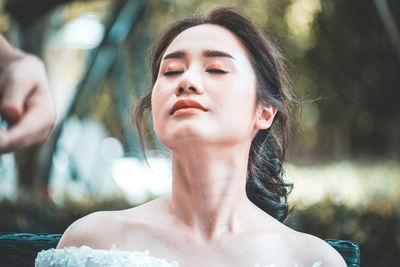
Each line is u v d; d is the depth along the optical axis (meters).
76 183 6.76
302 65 6.70
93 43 7.61
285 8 6.82
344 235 3.61
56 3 5.02
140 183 5.29
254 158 1.83
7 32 5.95
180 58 1.50
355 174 5.50
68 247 1.50
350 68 6.76
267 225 1.59
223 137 1.43
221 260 1.47
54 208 3.96
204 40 1.52
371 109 7.28
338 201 3.80
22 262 1.72
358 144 7.84
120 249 1.47
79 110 7.31
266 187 1.91
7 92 0.67
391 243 3.52
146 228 1.52
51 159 6.16
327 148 8.17
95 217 1.57
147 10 7.00
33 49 5.89
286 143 1.89
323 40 6.66
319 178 5.45
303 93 6.64
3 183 6.25
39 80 0.69
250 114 1.52
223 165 1.49
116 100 7.15
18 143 0.66
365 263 3.55
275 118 1.82
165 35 1.74
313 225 3.68
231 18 1.60
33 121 0.67
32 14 5.21
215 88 1.44
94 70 6.46
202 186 1.49
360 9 6.36
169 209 1.57
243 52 1.56
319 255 1.56
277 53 1.75
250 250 1.50
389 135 7.55
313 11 6.62
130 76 6.93
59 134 6.20
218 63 1.48
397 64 6.63
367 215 3.62
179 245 1.49
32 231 3.82
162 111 1.44
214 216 1.51
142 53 6.97
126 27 6.48
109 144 7.66
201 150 1.43
